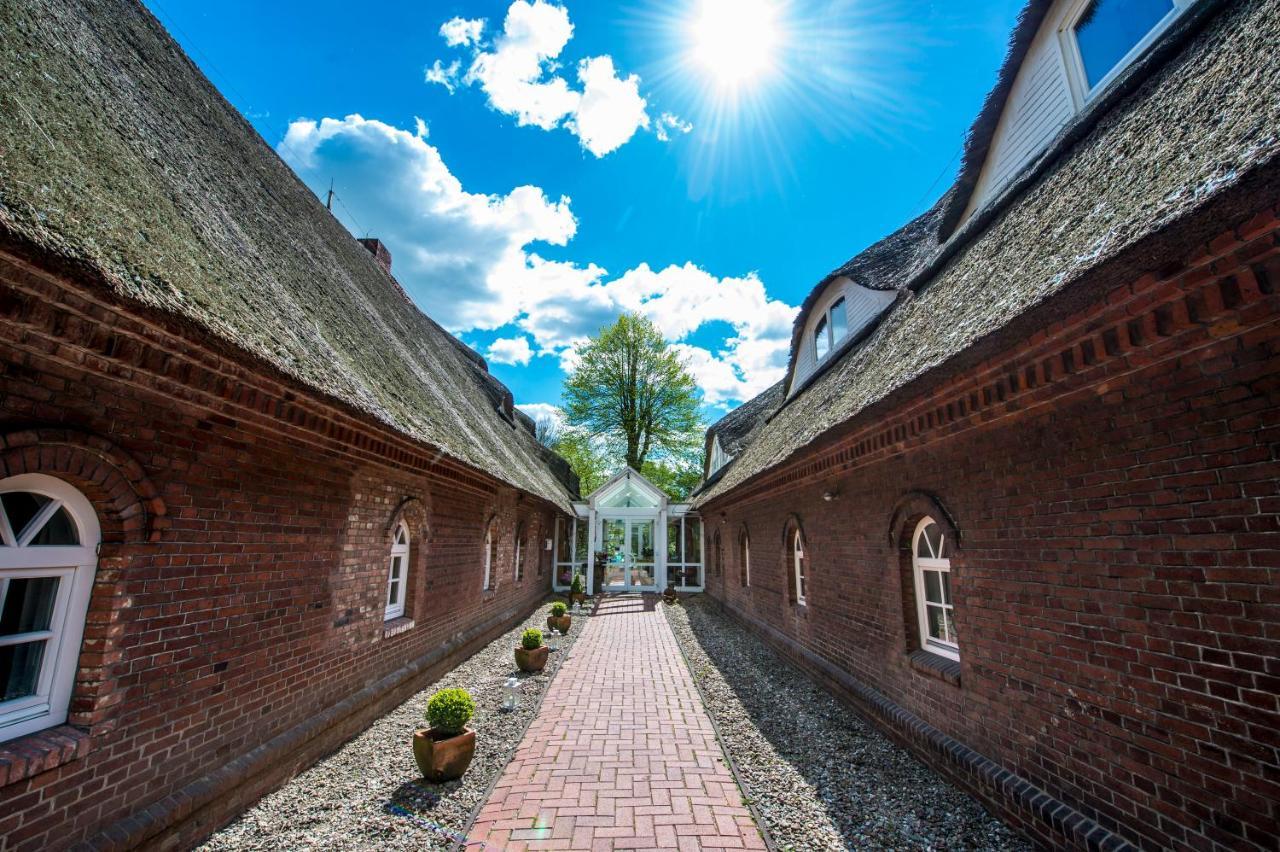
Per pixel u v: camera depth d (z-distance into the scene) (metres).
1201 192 2.18
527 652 8.90
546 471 20.66
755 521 12.48
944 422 4.51
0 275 2.25
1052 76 6.13
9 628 2.92
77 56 4.59
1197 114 3.33
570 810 4.42
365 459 5.91
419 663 7.41
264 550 4.44
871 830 4.04
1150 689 2.92
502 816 4.30
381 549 6.43
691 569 22.77
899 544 5.78
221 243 4.67
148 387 3.27
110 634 3.14
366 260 12.51
